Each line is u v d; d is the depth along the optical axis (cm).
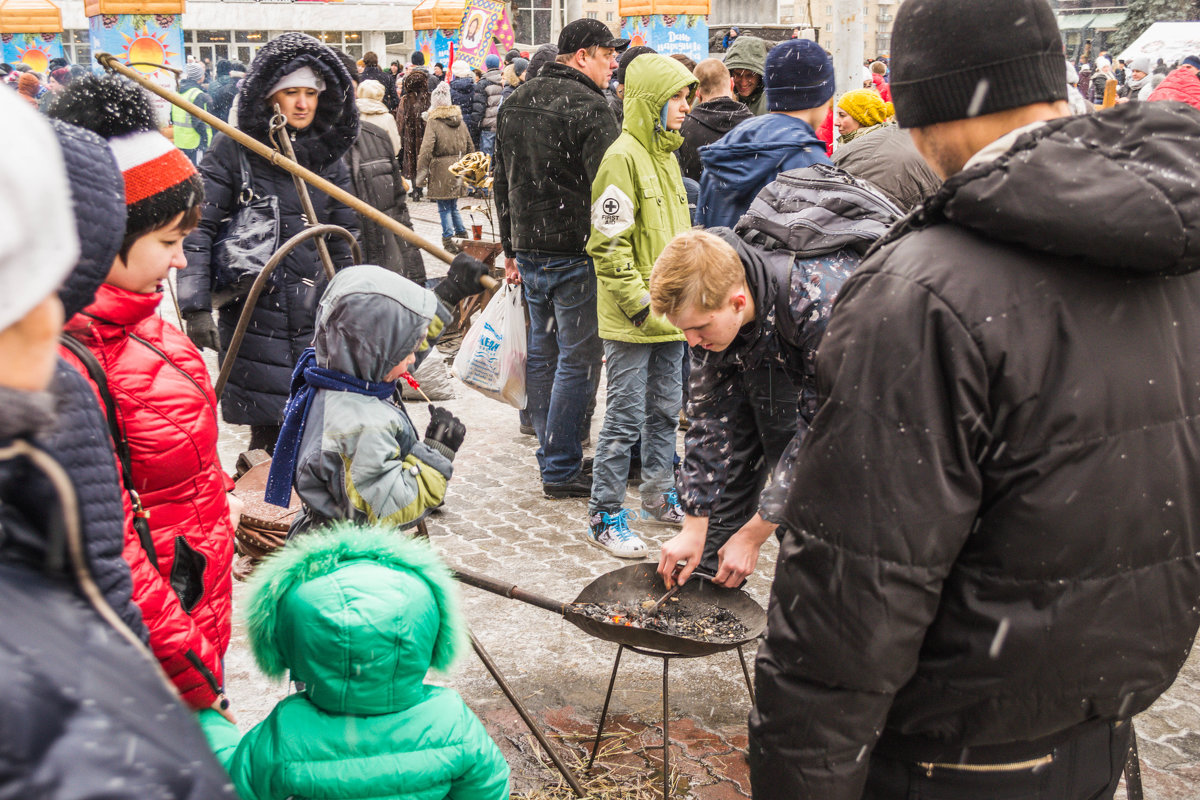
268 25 3216
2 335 75
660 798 289
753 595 421
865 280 141
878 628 136
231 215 420
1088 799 155
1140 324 133
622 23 1667
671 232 453
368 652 182
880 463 134
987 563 137
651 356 474
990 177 128
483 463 577
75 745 67
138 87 232
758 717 154
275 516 366
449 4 2338
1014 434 132
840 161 455
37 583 77
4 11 2341
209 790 75
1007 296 130
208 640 207
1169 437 136
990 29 138
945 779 149
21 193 72
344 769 187
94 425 122
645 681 352
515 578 432
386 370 263
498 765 202
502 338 498
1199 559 142
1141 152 126
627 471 464
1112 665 138
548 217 479
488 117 1509
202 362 229
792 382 285
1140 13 4809
